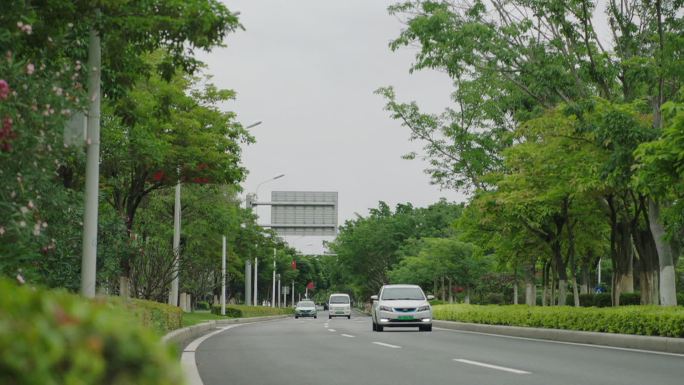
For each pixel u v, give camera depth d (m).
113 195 26.52
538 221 29.47
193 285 43.78
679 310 18.27
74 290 14.25
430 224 78.81
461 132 35.31
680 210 18.92
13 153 9.05
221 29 11.56
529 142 26.72
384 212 84.94
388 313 26.61
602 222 30.39
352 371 12.16
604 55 23.64
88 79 11.95
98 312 2.24
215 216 39.44
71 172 19.05
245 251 56.09
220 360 14.46
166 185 26.97
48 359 1.92
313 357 15.02
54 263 13.94
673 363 13.43
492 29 25.91
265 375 11.64
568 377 11.12
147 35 11.57
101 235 18.66
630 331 18.81
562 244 33.41
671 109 16.14
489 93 33.00
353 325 34.81
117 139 20.55
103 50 12.59
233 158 26.67
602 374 11.55
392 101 36.38
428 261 64.69
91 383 2.01
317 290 158.75
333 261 103.44
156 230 36.38
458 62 26.62
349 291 141.62
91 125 12.15
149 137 21.23
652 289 26.11
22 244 8.82
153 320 15.33
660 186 18.17
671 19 23.20
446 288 76.81
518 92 30.67
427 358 14.62
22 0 9.60
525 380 10.76
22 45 10.95
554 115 24.38
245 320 45.88
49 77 10.22
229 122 27.52
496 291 75.06
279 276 92.19
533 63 25.30
